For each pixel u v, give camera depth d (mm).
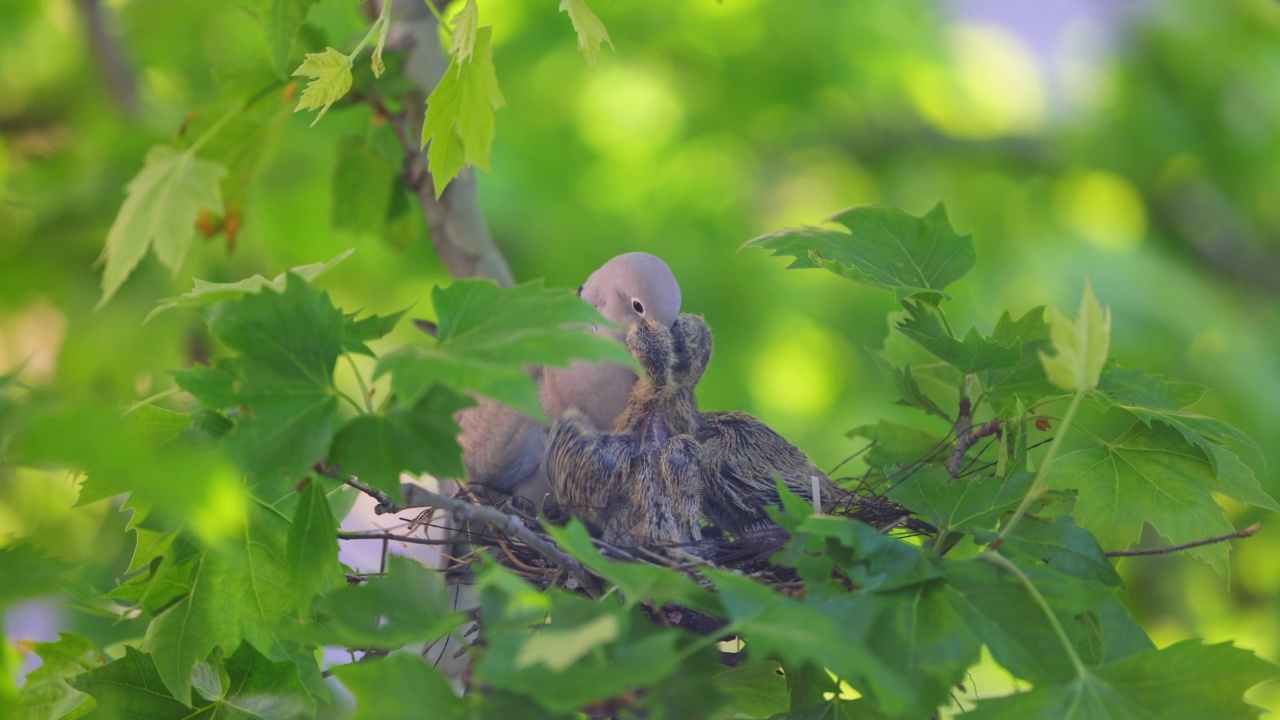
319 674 5980
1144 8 20969
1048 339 6434
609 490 7258
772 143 19797
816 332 17953
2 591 5164
